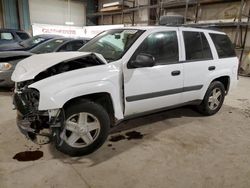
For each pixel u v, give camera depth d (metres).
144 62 2.50
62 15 14.08
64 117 2.25
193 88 3.33
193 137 3.04
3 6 12.02
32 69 2.28
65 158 2.42
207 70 3.45
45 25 12.49
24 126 2.24
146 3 11.70
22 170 2.18
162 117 3.73
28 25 12.78
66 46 5.94
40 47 5.98
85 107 2.36
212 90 3.70
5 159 2.34
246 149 2.77
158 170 2.28
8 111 3.66
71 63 2.61
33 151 2.52
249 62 8.24
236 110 4.28
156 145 2.78
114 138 2.93
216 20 9.21
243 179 2.19
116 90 2.49
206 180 2.16
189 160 2.48
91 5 15.29
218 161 2.48
